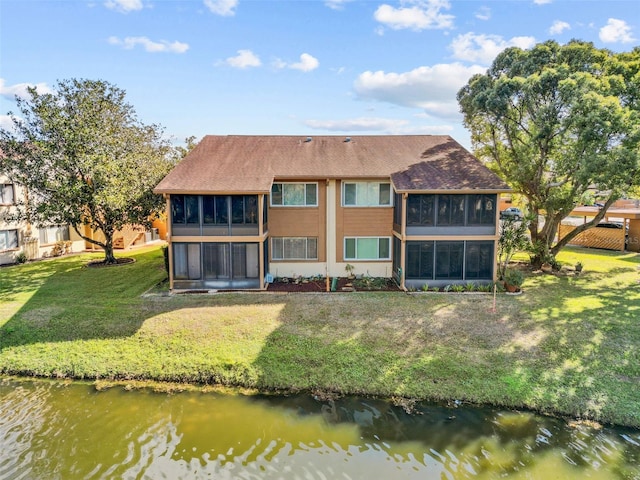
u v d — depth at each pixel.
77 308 16.28
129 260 25.73
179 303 16.80
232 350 13.03
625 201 38.84
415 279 18.86
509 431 9.66
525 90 18.94
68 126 21.83
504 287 18.83
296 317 15.25
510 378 11.39
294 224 20.55
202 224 18.17
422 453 9.00
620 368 11.69
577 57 19.50
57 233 28.47
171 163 27.48
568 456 8.80
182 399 11.14
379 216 20.58
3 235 24.67
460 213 18.55
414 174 19.36
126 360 12.76
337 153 22.09
